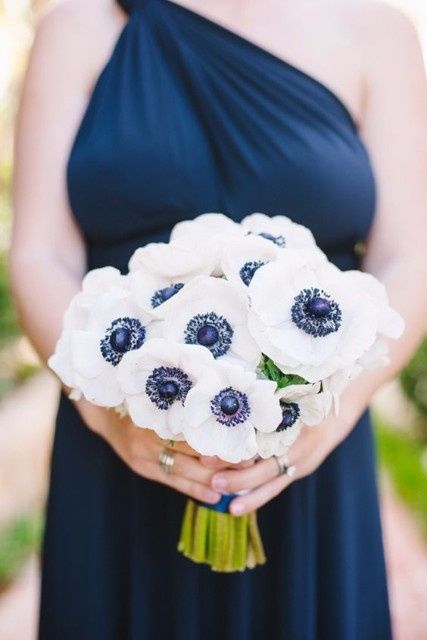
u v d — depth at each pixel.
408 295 0.71
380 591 0.83
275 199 0.72
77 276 0.75
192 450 0.63
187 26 0.75
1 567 1.52
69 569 0.80
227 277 0.57
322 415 0.57
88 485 0.78
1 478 2.16
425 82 0.77
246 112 0.73
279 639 0.77
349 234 0.74
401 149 0.74
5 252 3.62
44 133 0.74
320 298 0.56
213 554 0.68
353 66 0.76
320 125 0.74
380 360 0.63
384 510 1.86
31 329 0.71
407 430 2.45
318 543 0.77
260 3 0.77
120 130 0.73
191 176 0.73
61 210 0.74
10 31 5.04
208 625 0.77
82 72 0.76
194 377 0.55
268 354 0.55
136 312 0.59
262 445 0.58
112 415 0.68
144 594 0.77
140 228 0.74
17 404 3.22
